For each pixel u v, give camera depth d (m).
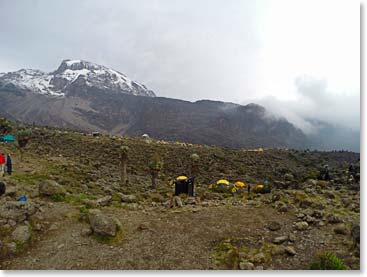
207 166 59.78
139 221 15.03
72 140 64.31
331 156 98.44
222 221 15.41
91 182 28.09
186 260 11.52
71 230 13.22
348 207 17.39
